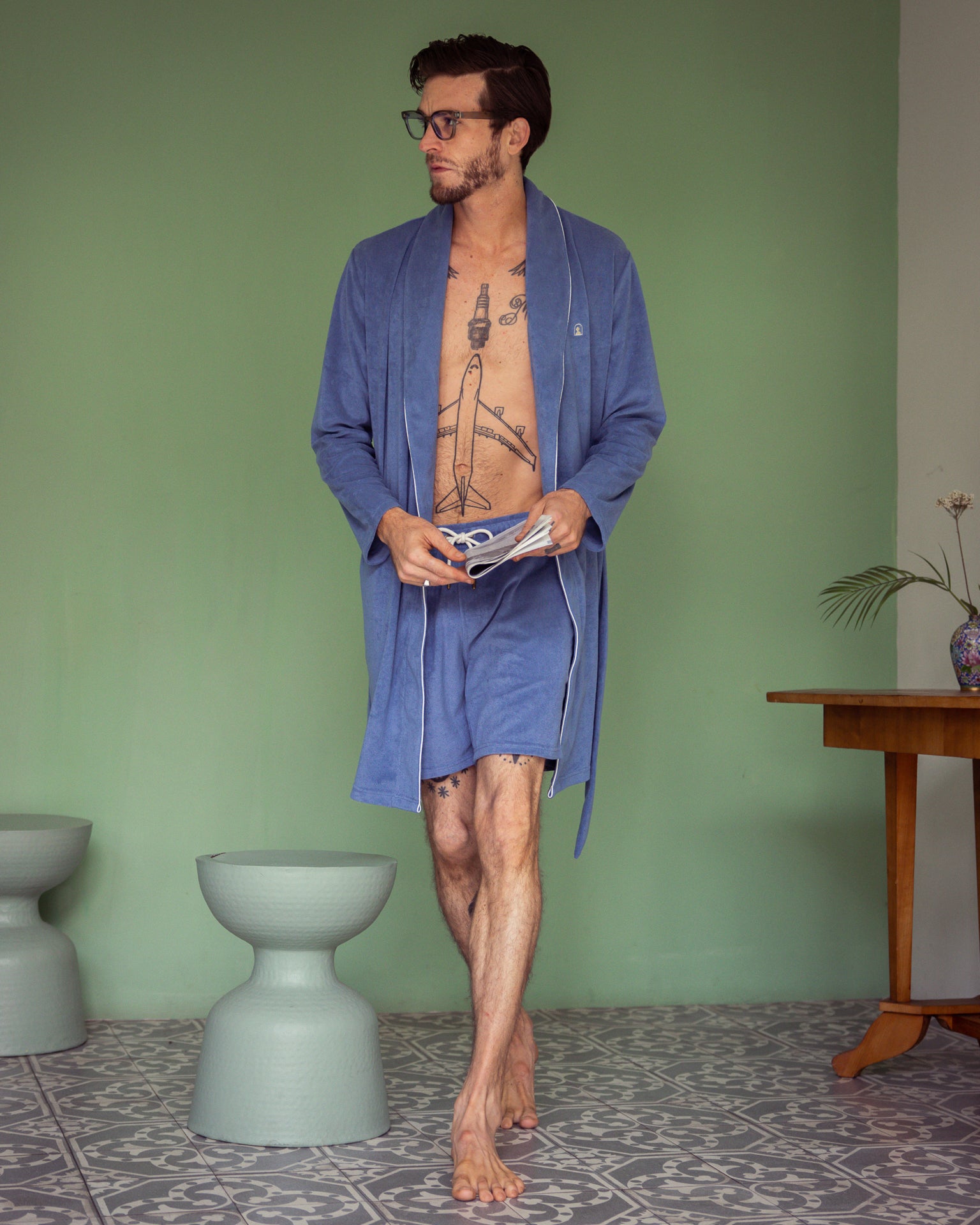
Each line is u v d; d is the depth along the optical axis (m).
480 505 2.17
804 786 3.39
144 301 3.11
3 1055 2.63
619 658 3.31
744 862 3.34
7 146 3.07
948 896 3.20
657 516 3.34
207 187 3.14
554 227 2.22
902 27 3.50
